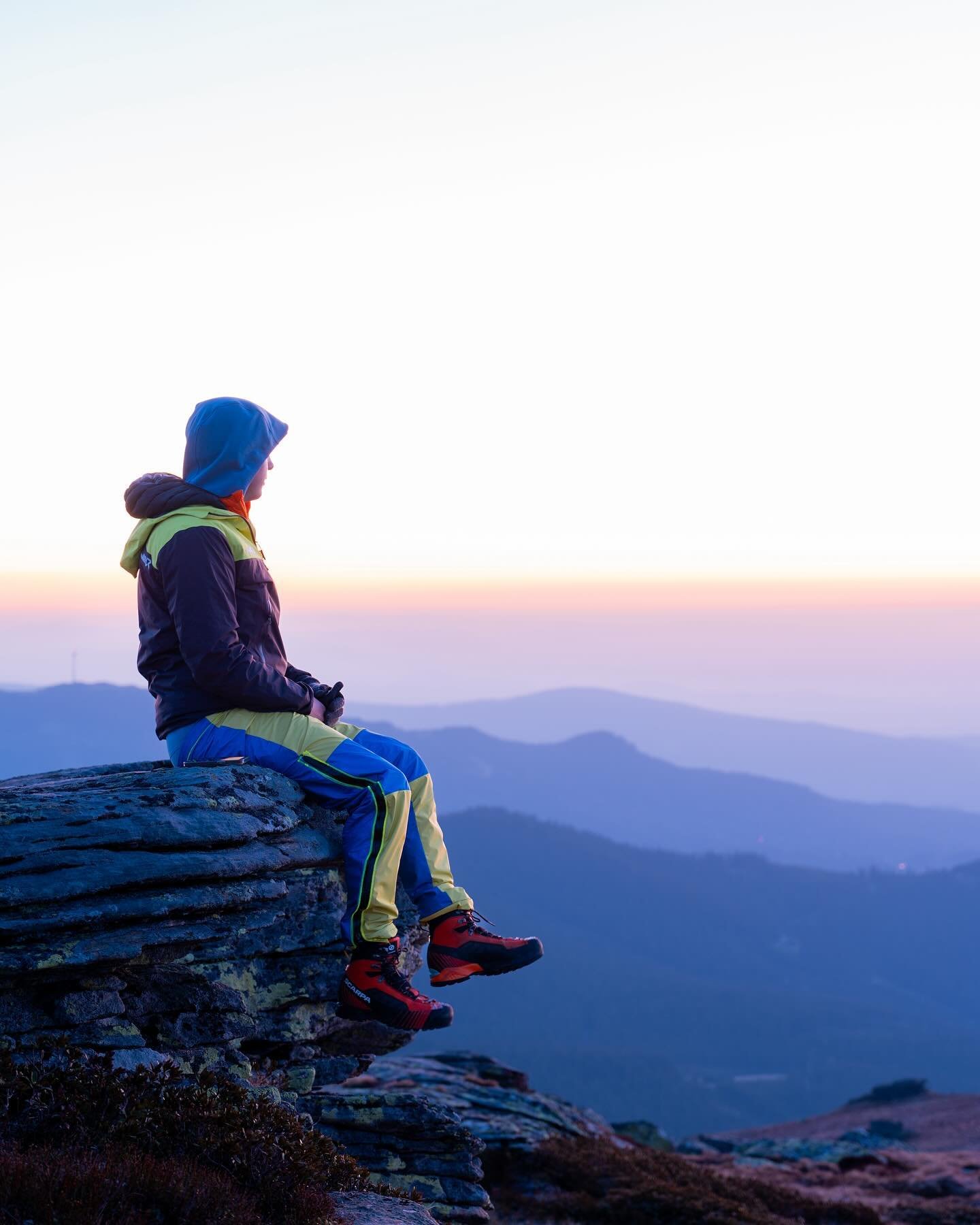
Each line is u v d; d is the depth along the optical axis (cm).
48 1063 520
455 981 614
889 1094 8538
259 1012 632
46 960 522
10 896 509
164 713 632
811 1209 2297
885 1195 3197
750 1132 7706
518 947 614
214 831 578
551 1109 2308
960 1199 3048
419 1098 942
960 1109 7256
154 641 625
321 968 646
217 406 617
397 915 643
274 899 613
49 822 552
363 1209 519
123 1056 555
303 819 638
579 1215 1761
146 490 605
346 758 614
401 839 614
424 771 652
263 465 636
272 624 629
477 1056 2700
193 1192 429
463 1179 909
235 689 592
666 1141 3850
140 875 546
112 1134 468
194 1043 605
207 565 584
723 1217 1761
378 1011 606
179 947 582
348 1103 930
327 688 654
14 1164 405
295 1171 493
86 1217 390
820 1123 7519
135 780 609
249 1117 530
